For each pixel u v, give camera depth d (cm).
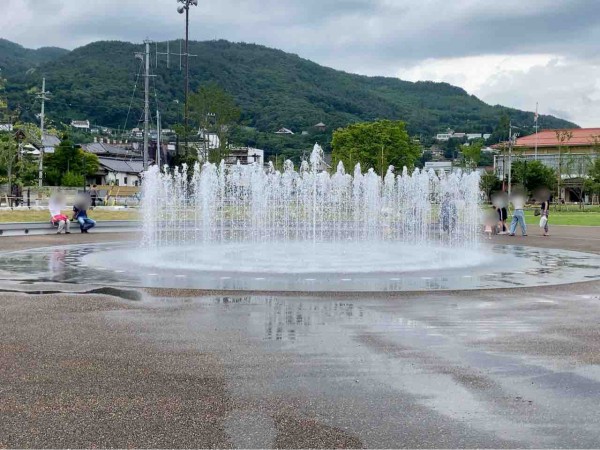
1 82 6400
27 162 5222
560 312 902
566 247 2120
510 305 958
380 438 433
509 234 2767
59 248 1948
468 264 1538
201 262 1530
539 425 459
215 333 748
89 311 883
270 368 601
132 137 9538
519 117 18200
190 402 503
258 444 422
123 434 438
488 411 487
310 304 948
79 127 10250
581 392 535
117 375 574
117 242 2219
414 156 7881
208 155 5459
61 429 446
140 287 1109
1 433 438
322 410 487
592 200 8138
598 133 9162
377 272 1350
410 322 822
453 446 420
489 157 12550
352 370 597
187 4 4678
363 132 7556
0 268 1405
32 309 897
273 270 1367
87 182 7538
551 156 9244
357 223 3089
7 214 3177
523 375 584
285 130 11538
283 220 3061
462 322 825
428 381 563
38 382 552
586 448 419
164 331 756
